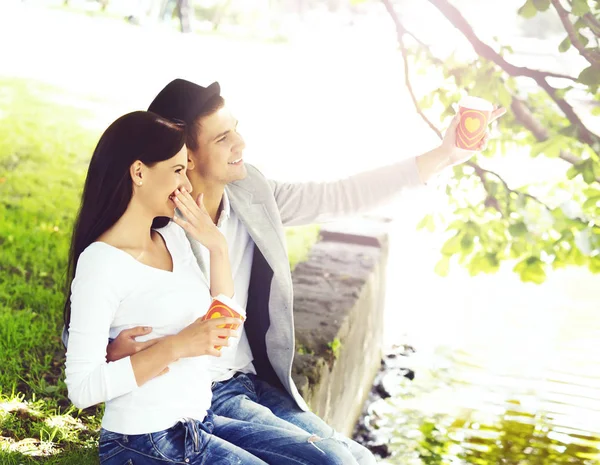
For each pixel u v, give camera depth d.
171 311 2.42
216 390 2.98
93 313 2.30
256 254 3.12
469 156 3.26
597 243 3.93
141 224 2.43
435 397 5.45
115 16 18.89
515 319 6.48
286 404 3.09
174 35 17.61
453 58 4.27
